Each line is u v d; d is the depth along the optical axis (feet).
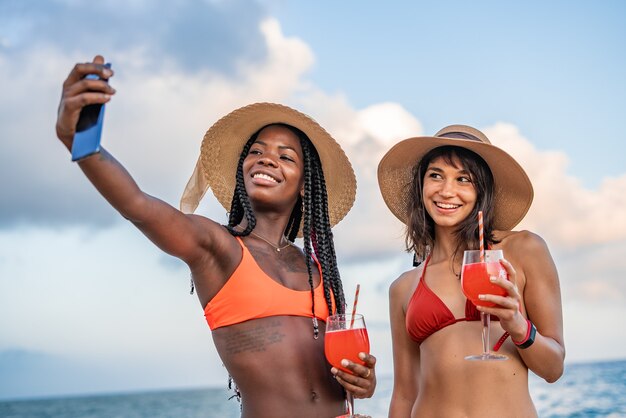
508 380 11.00
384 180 13.32
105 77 7.73
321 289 11.59
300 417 10.44
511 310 9.76
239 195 11.94
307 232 11.84
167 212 9.57
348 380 10.29
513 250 11.59
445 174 11.94
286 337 10.62
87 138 7.44
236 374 10.65
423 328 11.60
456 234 12.00
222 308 10.64
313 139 12.36
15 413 173.47
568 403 62.34
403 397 12.41
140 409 163.53
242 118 12.29
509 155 11.68
